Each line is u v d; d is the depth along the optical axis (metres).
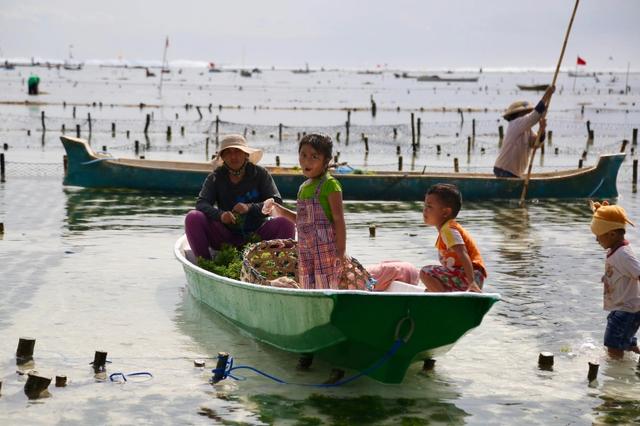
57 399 6.67
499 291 10.26
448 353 7.98
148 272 11.05
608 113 65.88
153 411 6.47
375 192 18.25
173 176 18.45
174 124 46.91
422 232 14.38
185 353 7.84
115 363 7.52
